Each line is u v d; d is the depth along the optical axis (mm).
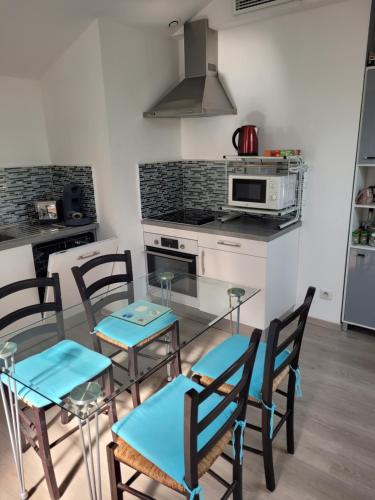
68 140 3189
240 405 1371
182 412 1475
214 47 3092
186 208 3742
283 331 3057
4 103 3037
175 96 3076
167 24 3004
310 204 2984
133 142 3104
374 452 1893
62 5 2424
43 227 3070
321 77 2729
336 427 2055
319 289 3100
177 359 2354
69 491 1709
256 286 2773
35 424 1589
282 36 2822
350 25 2537
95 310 2102
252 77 3029
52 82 3125
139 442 1337
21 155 3209
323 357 2691
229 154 3322
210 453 1335
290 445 1870
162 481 1268
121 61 2875
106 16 2684
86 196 3223
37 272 2826
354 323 2955
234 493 1525
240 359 1223
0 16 2342
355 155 2711
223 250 2875
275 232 2730
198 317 2020
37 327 1996
